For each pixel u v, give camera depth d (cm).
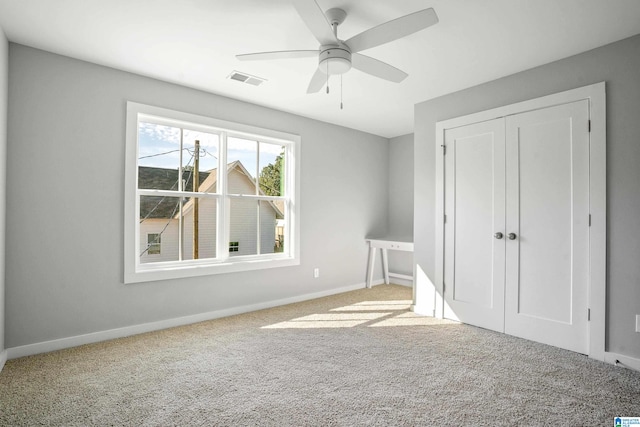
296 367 244
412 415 185
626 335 245
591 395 206
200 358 259
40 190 266
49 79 270
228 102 372
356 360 256
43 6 212
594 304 258
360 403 197
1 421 179
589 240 262
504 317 313
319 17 178
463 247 344
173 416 184
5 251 252
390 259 567
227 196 378
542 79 291
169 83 331
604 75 257
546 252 287
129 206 305
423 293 380
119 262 301
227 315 369
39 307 266
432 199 372
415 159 389
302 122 442
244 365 247
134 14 221
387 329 328
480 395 206
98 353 267
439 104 367
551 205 284
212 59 284
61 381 222
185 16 223
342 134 491
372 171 534
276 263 410
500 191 316
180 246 347
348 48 208
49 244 270
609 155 254
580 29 235
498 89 320
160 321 324
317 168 459
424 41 252
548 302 286
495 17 221
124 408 191
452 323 345
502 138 314
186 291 341
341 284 490
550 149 284
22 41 255
